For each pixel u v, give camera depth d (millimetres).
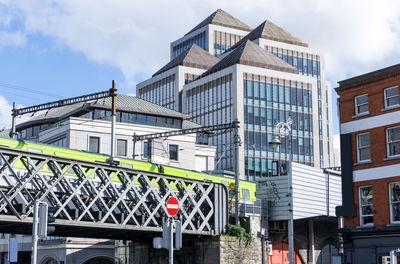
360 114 34469
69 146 62281
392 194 32406
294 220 57250
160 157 68250
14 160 34219
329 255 65250
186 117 72438
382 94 33750
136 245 53844
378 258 32312
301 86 115625
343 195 34375
